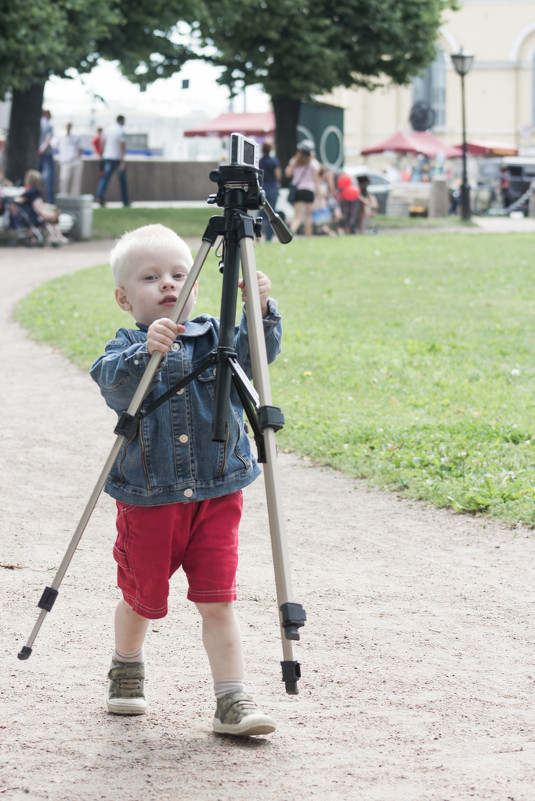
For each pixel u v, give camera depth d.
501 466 7.57
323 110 38.22
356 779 3.48
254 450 7.12
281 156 37.00
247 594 5.40
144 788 3.41
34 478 7.62
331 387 10.67
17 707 4.06
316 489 7.41
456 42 64.44
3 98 26.73
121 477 3.86
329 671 4.46
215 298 17.03
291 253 24.80
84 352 12.33
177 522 3.83
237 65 35.66
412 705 4.12
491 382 10.95
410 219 38.84
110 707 4.01
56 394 10.45
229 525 3.89
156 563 3.82
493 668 4.51
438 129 64.94
